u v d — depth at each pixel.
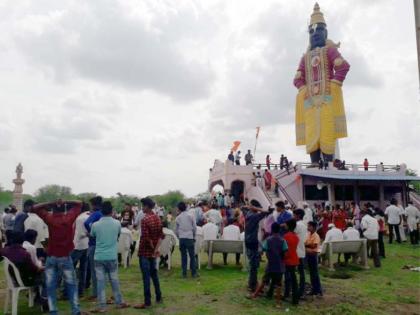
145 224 7.95
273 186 31.20
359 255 12.83
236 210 18.09
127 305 7.80
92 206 8.41
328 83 35.62
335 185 32.34
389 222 18.56
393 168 33.28
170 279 10.56
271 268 8.24
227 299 8.55
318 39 37.09
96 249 7.47
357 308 8.16
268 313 7.64
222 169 35.16
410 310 8.15
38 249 8.70
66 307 7.75
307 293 9.19
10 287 7.19
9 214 13.13
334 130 35.19
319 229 16.81
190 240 10.80
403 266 12.88
